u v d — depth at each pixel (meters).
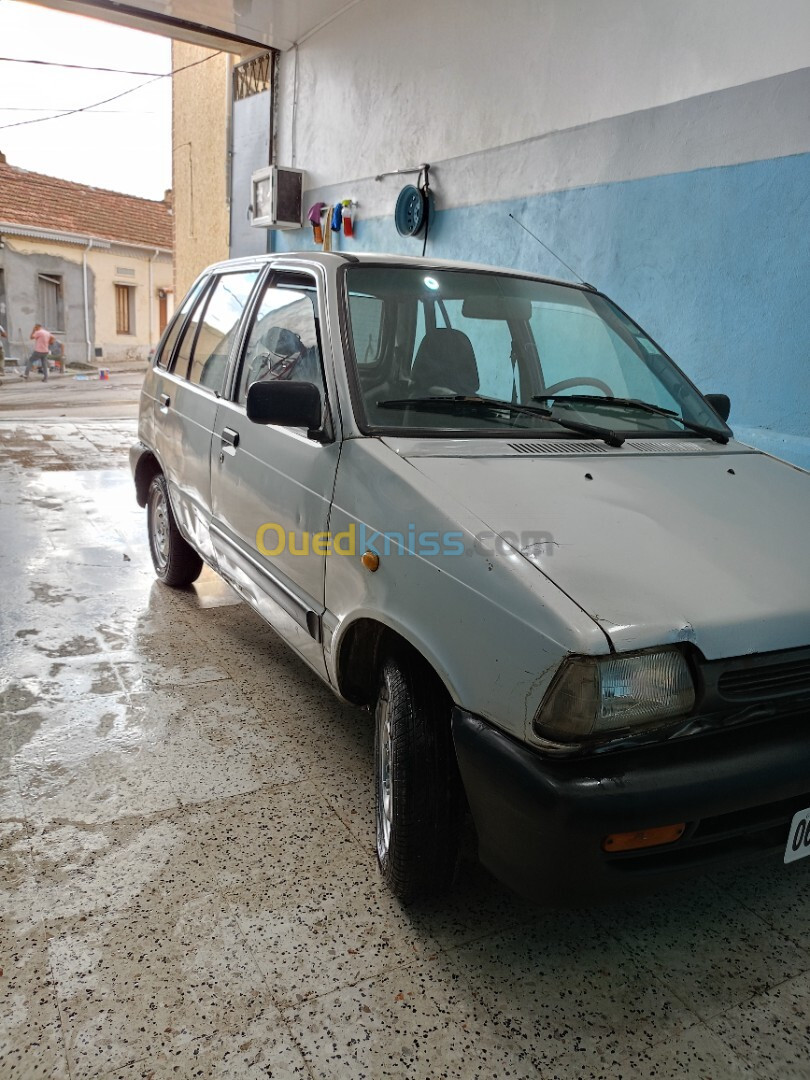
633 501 2.23
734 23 4.39
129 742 2.99
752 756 1.80
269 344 3.22
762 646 1.82
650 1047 1.82
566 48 5.40
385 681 2.26
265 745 3.02
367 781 2.82
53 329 26.62
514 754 1.75
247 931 2.10
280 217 8.50
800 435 4.33
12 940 2.03
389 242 7.35
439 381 2.78
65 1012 1.83
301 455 2.72
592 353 3.12
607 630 1.69
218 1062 1.73
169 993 1.90
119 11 8.11
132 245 27.58
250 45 8.80
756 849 1.92
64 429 10.59
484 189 6.24
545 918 2.22
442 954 2.07
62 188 27.45
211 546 3.70
